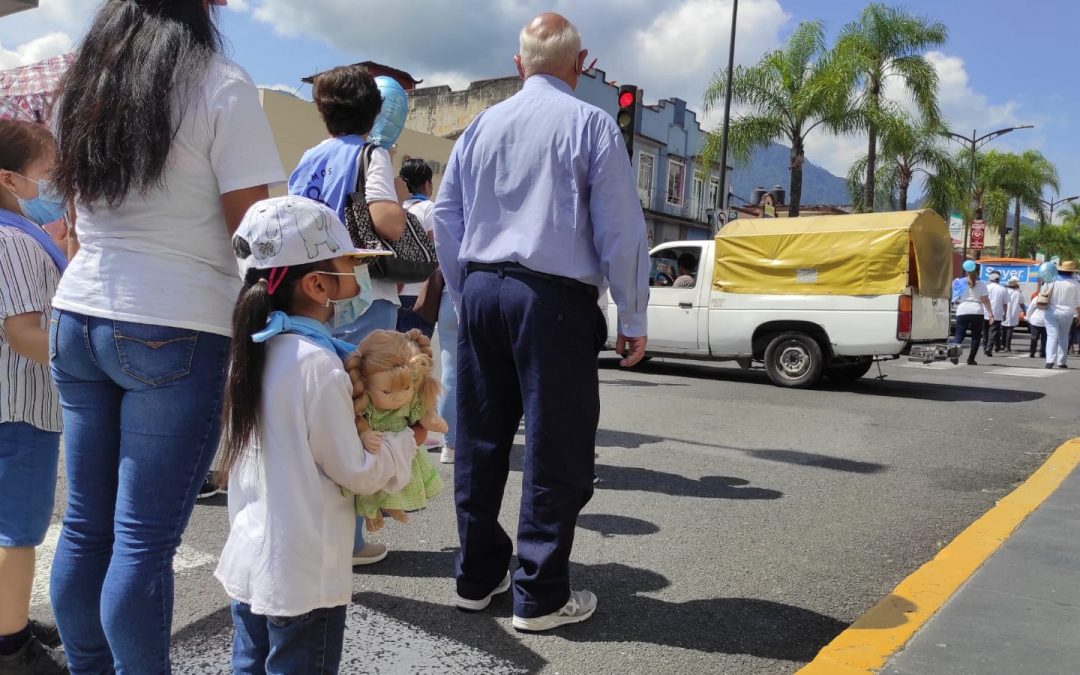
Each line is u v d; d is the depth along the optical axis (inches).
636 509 180.9
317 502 74.9
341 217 125.4
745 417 311.3
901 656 109.4
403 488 82.0
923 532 172.2
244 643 80.0
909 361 601.6
